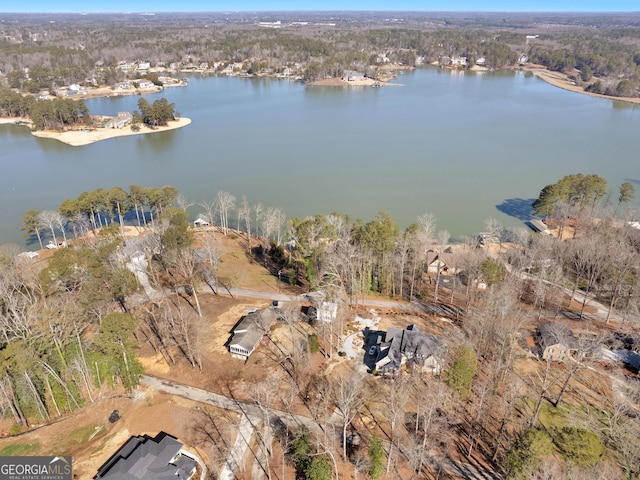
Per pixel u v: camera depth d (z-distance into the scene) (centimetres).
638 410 5859
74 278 7506
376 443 5006
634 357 6938
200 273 9731
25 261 9306
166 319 7631
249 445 5434
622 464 4950
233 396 6222
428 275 10150
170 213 10362
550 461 4850
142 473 4825
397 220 12925
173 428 5675
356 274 8881
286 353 7094
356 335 7625
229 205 13000
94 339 6116
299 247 9712
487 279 8206
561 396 5934
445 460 5219
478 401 6000
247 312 8238
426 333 7444
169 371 6725
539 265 9381
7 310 6956
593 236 10062
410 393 6231
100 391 6412
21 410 5897
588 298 8844
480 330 6944
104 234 10144
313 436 5512
